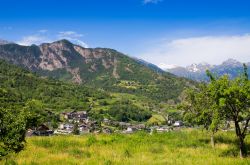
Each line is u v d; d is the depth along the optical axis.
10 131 17.39
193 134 40.09
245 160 22.95
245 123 26.69
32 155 24.00
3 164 20.09
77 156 24.95
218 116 25.48
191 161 22.98
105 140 33.09
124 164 21.55
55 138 33.12
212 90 25.12
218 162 22.22
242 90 23.58
